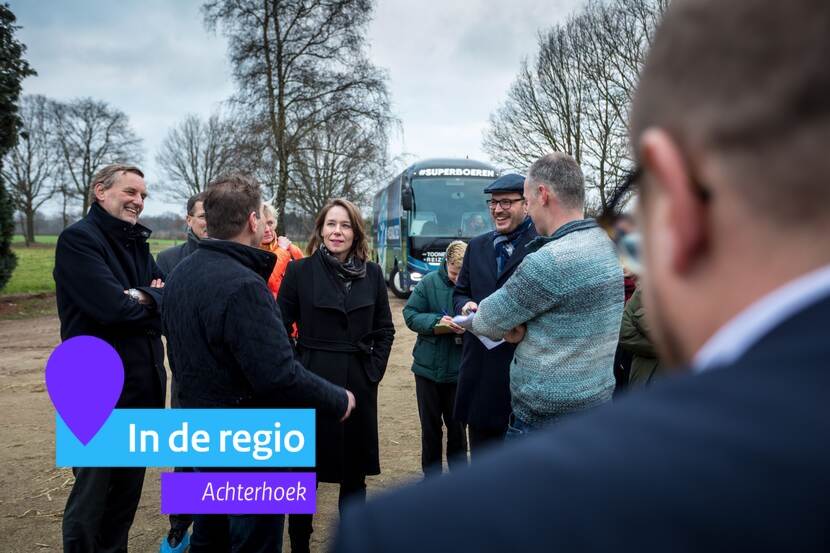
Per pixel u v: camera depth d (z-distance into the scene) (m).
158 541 3.38
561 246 2.15
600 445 0.32
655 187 0.43
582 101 20.75
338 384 3.10
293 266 3.28
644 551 0.27
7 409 5.89
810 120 0.33
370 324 3.25
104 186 2.96
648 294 0.46
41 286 17.81
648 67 0.42
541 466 0.32
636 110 0.43
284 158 22.30
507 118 23.80
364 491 3.22
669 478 0.29
